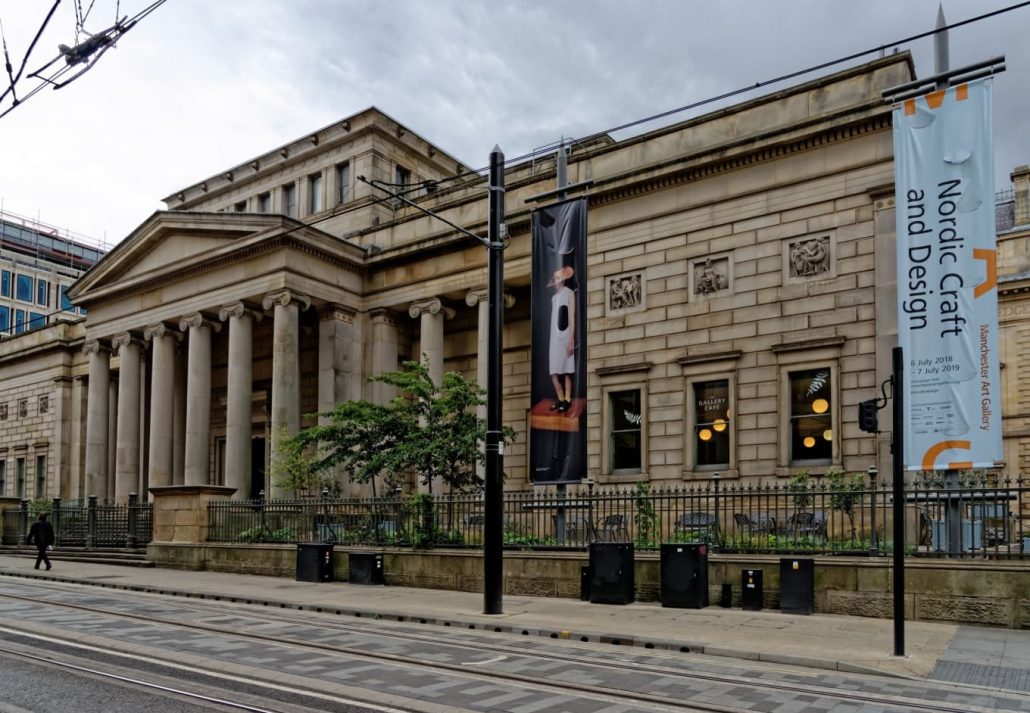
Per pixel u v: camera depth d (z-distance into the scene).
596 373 30.33
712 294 28.23
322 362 37.00
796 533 18.55
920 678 11.25
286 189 45.41
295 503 26.14
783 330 26.67
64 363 54.72
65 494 53.38
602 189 30.52
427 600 19.45
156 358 40.75
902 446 12.82
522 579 20.28
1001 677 11.34
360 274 38.41
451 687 10.53
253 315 37.72
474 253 34.97
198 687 10.38
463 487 27.06
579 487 29.97
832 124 25.95
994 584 15.40
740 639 13.95
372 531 24.03
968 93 19.06
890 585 16.34
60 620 16.31
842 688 10.75
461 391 26.00
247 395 36.81
